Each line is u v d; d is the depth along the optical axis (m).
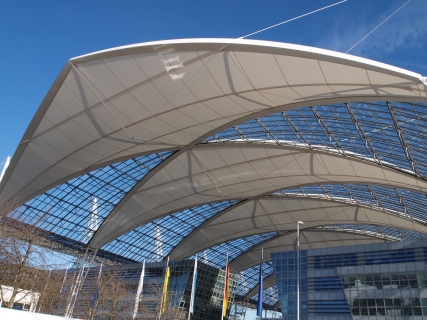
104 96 29.16
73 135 34.19
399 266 42.12
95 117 31.67
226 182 46.41
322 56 20.83
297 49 21.14
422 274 40.50
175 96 28.66
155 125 32.91
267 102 28.47
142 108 30.31
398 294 41.03
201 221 62.22
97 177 47.28
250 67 24.12
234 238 66.81
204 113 30.97
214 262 78.50
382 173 38.31
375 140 33.59
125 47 24.31
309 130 34.84
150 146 37.53
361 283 43.75
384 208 49.69
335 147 36.59
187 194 49.88
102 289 47.00
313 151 37.56
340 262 46.16
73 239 56.28
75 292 48.44
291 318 47.22
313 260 48.28
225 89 27.11
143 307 47.25
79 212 52.94
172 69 25.70
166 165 43.19
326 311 44.94
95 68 26.72
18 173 40.31
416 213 48.06
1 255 27.52
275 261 51.19
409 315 39.62
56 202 49.62
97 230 56.50
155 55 24.62
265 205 54.44
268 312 102.25
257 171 42.94
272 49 21.81
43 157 37.66
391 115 28.91
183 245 68.56
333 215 54.00
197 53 23.84
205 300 58.62
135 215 54.56
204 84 26.91
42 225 51.44
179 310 52.88
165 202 52.06
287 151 38.47
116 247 63.38
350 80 22.36
